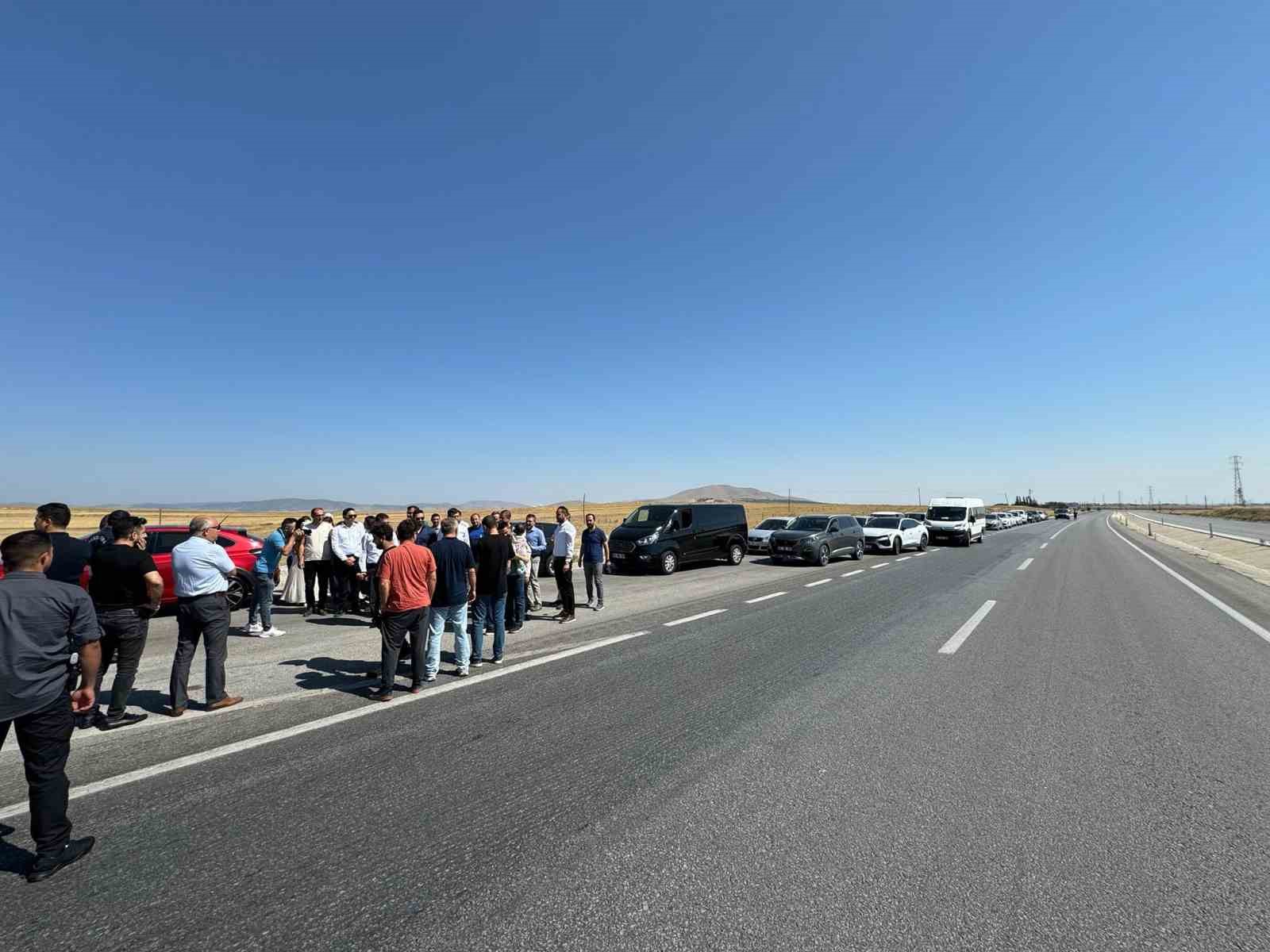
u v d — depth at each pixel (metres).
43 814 2.80
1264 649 7.22
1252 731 4.52
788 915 2.44
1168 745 4.26
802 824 3.17
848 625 8.79
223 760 4.09
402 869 2.79
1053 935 2.31
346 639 8.33
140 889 2.66
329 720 4.88
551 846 2.98
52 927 2.42
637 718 4.86
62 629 3.01
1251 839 3.02
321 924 2.42
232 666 6.79
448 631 8.72
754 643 7.64
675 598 11.81
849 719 4.80
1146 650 7.18
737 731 4.55
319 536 10.30
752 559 21.23
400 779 3.76
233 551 10.90
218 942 2.32
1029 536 38.50
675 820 3.23
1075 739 4.38
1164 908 2.48
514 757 4.10
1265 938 2.30
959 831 3.09
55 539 5.87
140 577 4.92
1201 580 14.33
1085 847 2.95
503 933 2.35
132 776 3.84
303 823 3.22
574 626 8.99
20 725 2.86
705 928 2.37
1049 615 9.60
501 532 8.48
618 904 2.52
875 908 2.49
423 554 5.67
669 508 17.34
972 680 5.91
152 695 5.73
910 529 25.47
